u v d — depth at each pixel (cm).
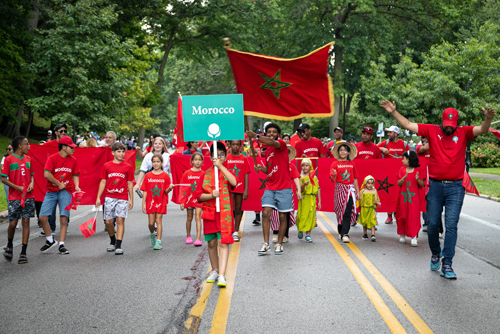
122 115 2177
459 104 2455
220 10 3375
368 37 3859
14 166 686
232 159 844
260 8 3438
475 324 434
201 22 3666
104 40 1997
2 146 2995
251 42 3809
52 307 489
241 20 3497
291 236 901
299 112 623
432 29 3975
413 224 798
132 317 458
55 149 988
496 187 1730
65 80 1872
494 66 2403
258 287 555
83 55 1883
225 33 3619
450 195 611
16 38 2609
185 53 3975
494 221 1059
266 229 738
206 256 727
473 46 2414
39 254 750
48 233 761
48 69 1875
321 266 655
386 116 2839
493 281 579
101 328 430
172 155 1039
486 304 491
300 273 616
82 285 570
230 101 579
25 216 692
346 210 842
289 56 4259
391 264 668
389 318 450
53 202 763
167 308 483
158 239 783
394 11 3956
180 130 1162
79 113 2012
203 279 594
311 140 1084
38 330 426
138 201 1509
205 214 571
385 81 2734
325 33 3691
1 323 444
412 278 593
